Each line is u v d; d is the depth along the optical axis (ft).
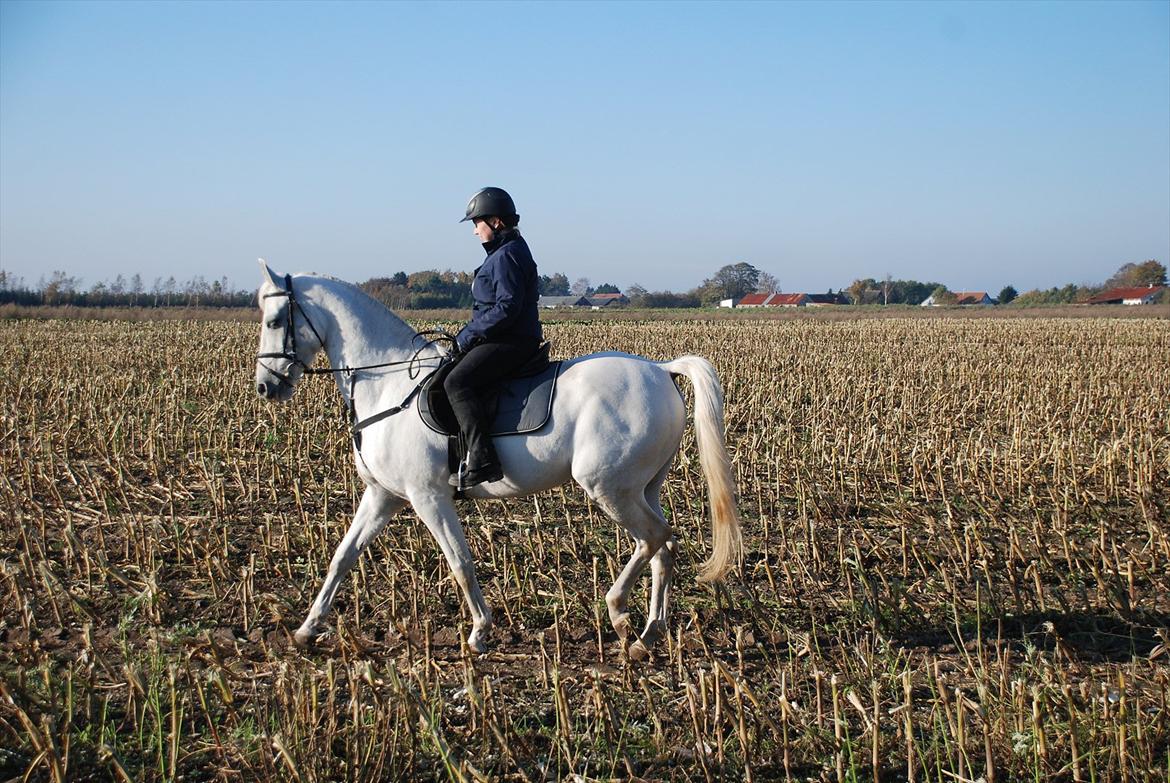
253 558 23.86
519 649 19.79
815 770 14.97
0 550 25.04
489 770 14.55
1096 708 15.40
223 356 72.18
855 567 23.47
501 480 19.20
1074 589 23.00
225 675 15.78
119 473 30.63
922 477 32.99
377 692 14.78
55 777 13.32
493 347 18.74
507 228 19.35
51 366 64.90
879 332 114.32
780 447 38.14
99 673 17.84
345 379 20.24
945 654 19.40
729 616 21.36
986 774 13.93
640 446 18.92
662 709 16.75
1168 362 75.92
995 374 66.08
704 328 120.88
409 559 24.73
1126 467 35.40
